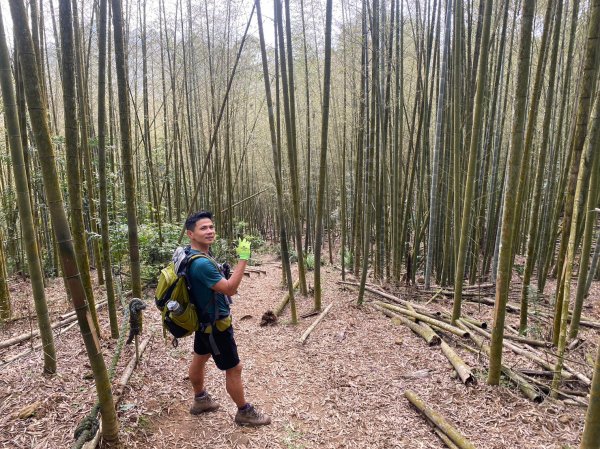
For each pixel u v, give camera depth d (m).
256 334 4.89
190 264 2.64
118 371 3.46
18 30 2.04
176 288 2.61
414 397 3.29
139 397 3.16
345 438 2.90
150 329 4.48
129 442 2.67
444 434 2.87
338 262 10.11
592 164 3.34
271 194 16.06
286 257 5.09
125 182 3.69
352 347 4.45
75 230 3.61
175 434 2.83
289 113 5.39
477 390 3.39
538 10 6.71
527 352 3.93
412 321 5.05
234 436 2.85
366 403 3.34
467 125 6.15
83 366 3.50
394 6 6.39
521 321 4.52
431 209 6.15
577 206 3.19
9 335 4.37
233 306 6.13
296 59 8.77
